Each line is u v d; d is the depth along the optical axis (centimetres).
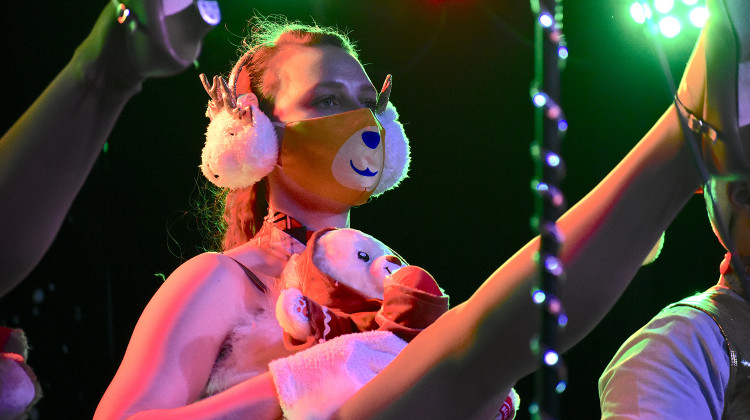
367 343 157
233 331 185
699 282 447
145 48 74
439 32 485
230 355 183
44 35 212
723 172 80
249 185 211
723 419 186
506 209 486
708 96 79
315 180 202
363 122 202
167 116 446
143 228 445
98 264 219
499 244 486
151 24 73
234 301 187
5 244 80
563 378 80
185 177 446
